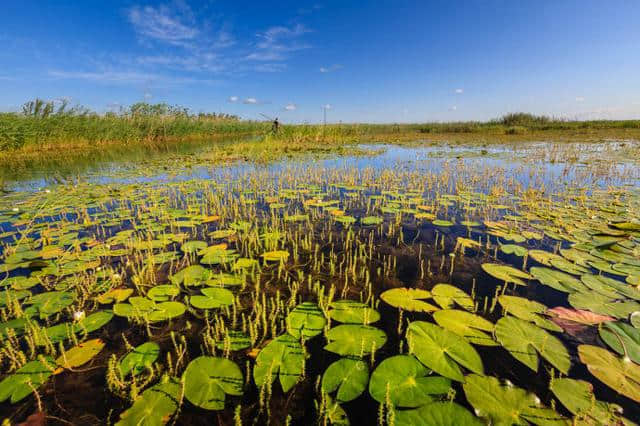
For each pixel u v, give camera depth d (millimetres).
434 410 1240
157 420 1244
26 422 1271
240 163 8867
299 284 2311
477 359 1500
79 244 3084
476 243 2934
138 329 1833
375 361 1532
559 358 1521
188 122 19688
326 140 15555
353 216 3967
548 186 5195
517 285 2232
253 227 3574
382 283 2316
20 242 3105
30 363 1548
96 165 8492
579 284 2162
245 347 1657
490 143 13477
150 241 3021
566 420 1198
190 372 1459
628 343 1596
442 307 1938
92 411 1320
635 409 1264
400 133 23219
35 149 11828
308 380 1452
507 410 1241
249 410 1309
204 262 2650
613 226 3174
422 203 4426
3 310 1902
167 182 6234
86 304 2084
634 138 13758
